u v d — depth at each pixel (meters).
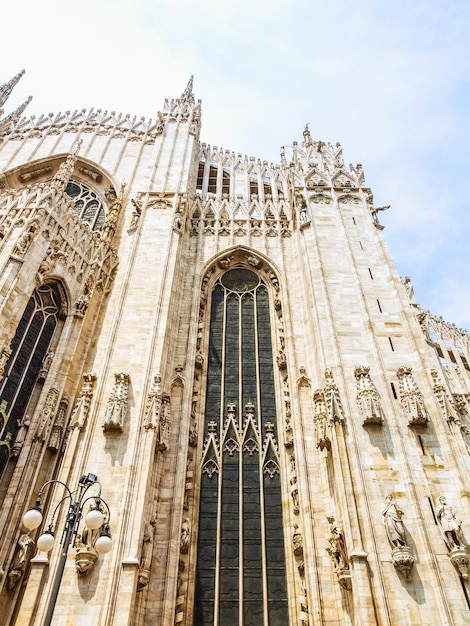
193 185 36.12
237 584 19.27
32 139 41.31
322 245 28.41
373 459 19.30
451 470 19.00
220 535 20.52
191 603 18.52
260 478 22.23
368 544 16.94
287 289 28.88
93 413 20.95
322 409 21.39
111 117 43.53
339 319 24.44
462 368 33.03
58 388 22.41
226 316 29.05
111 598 15.89
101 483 18.84
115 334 24.17
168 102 43.44
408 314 24.58
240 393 25.44
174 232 29.64
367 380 21.47
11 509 18.48
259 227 33.34
